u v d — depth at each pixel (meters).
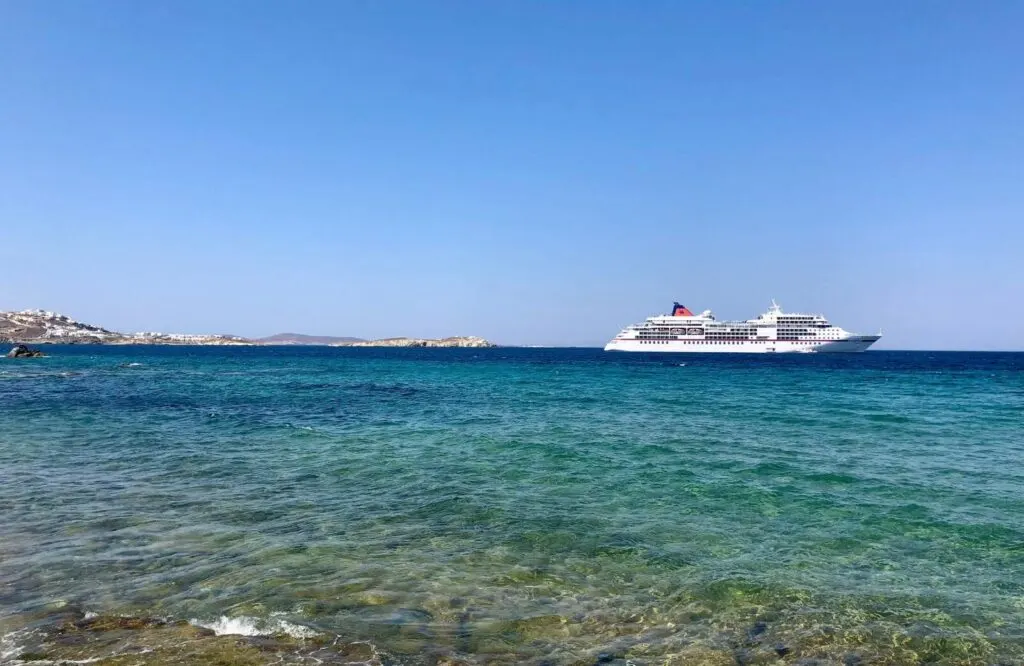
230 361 99.81
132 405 29.25
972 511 12.05
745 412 28.27
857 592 8.18
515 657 6.29
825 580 8.59
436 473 15.01
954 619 7.41
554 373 65.56
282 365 85.12
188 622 6.86
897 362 112.12
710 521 11.30
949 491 13.57
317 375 59.28
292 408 29.11
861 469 15.74
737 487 13.84
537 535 10.36
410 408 29.59
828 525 11.14
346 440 19.78
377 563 8.89
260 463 16.00
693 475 15.00
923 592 8.21
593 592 8.05
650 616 7.39
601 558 9.31
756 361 113.12
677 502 12.59
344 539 9.95
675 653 6.48
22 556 8.89
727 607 7.68
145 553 9.11
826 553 9.68
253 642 6.38
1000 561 9.38
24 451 17.14
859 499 12.91
